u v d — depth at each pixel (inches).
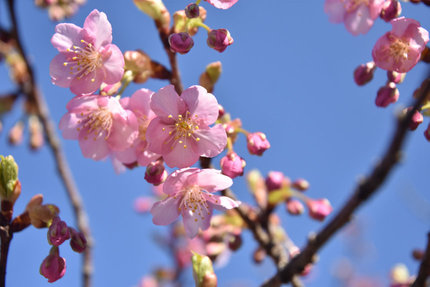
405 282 26.0
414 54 21.7
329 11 23.0
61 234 21.0
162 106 21.3
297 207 25.9
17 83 29.5
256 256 26.9
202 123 21.4
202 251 27.1
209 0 21.5
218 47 21.6
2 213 21.5
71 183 28.1
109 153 22.2
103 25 21.7
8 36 28.1
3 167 21.6
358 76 23.0
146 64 22.1
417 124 21.5
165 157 21.4
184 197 22.0
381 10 22.4
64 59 21.8
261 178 26.3
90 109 21.9
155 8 22.0
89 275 27.1
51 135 28.5
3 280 21.2
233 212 26.0
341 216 22.7
